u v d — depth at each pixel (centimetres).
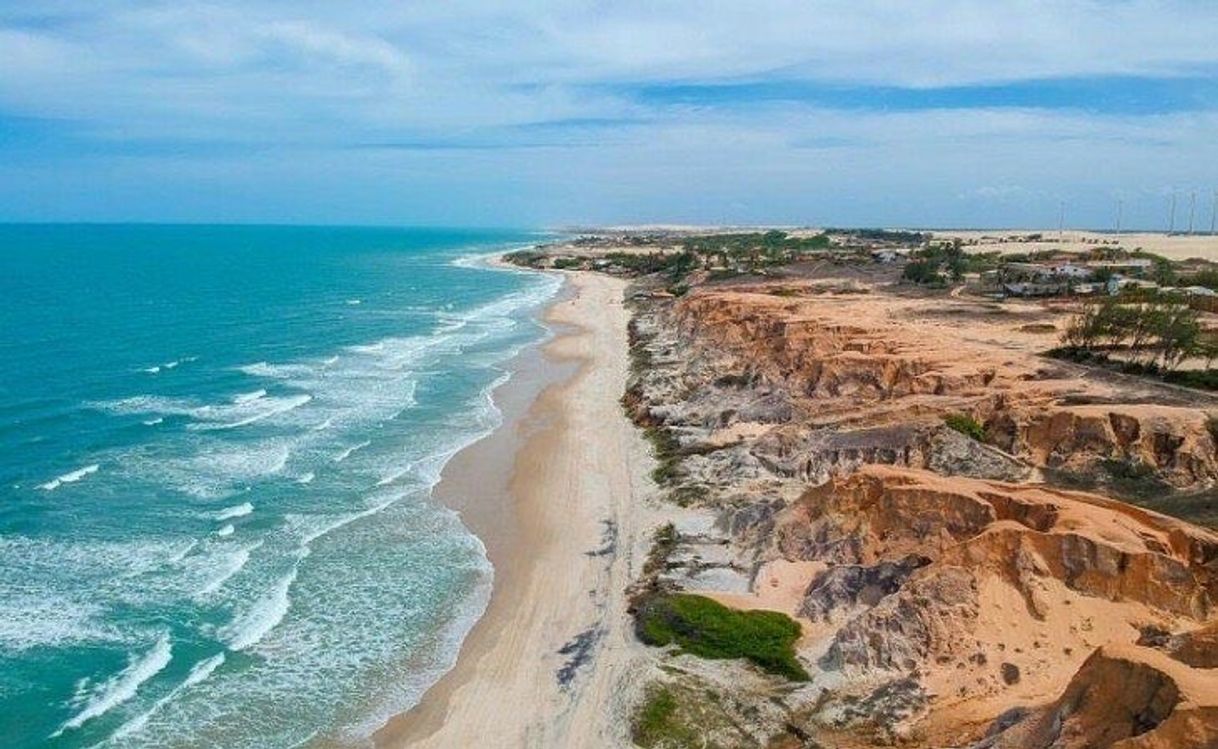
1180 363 5500
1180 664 2028
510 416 6412
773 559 3466
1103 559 2778
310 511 4503
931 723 2453
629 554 3881
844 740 2462
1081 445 4175
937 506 3262
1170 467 3988
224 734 2739
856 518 3438
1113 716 2006
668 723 2611
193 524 4291
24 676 2972
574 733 2684
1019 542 2853
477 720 2806
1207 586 2761
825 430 4666
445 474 5100
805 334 6462
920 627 2741
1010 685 2542
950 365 5422
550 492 4762
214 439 5712
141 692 2923
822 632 2984
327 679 3044
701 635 3038
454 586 3719
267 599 3566
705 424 5528
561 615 3438
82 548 3978
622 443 5572
